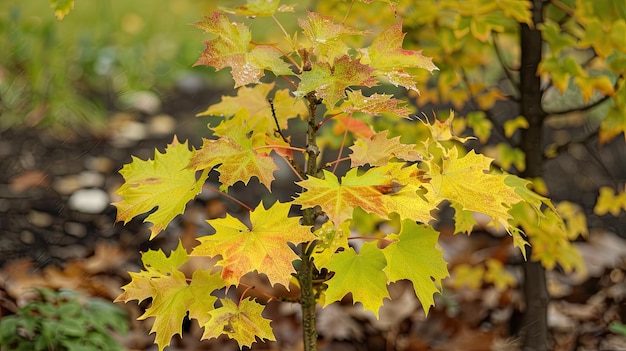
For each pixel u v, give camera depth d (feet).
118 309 6.63
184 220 9.37
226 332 4.46
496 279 7.82
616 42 5.79
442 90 6.75
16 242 9.35
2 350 6.07
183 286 4.67
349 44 6.43
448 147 6.57
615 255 9.55
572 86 9.55
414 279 4.56
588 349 7.63
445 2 6.07
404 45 6.50
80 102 13.00
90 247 9.29
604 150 12.41
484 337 7.29
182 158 4.68
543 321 6.82
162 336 4.60
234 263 4.28
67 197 10.49
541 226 6.24
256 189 10.71
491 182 4.52
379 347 7.39
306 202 4.22
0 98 12.73
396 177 4.45
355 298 4.50
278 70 4.39
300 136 11.85
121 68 14.03
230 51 4.39
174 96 13.84
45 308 6.25
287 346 7.38
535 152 6.65
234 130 4.46
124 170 4.66
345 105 4.65
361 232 6.61
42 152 11.82
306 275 4.82
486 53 7.85
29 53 12.90
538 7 6.40
